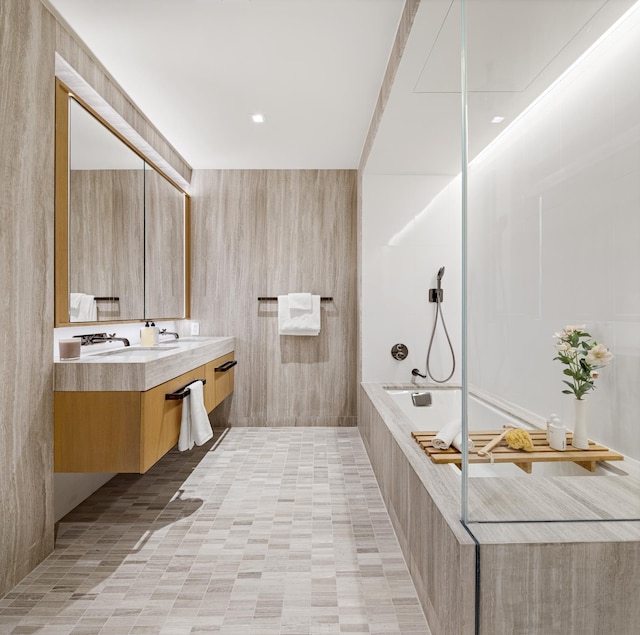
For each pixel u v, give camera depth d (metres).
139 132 3.17
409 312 3.98
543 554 1.25
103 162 2.85
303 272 4.40
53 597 1.76
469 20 1.43
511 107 1.42
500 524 1.36
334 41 2.37
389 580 1.87
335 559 2.03
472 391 1.39
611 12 1.39
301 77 2.74
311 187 4.39
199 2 2.07
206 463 3.35
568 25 1.40
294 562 2.01
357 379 4.30
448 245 3.99
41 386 2.04
